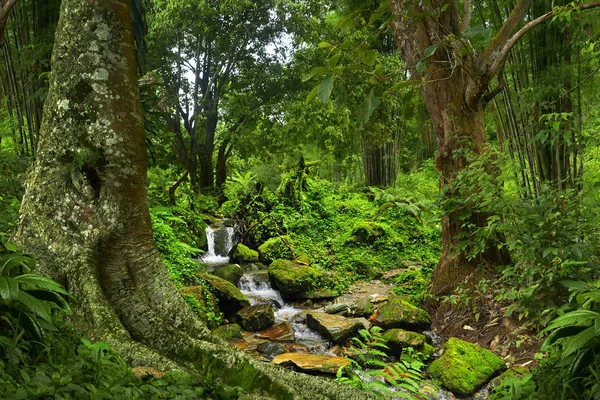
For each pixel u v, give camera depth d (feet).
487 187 20.21
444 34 23.75
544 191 19.02
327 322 23.43
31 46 24.38
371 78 12.46
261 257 35.60
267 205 41.39
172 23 51.98
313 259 34.78
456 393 17.24
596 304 10.37
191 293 23.57
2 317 8.12
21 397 6.66
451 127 24.02
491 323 21.26
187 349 12.30
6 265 8.80
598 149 20.11
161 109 25.20
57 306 9.72
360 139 58.75
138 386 8.70
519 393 10.43
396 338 20.90
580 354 9.65
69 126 14.06
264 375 11.39
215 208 48.39
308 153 73.20
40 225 13.61
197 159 60.18
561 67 26.58
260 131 57.41
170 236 26.86
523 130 29.32
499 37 22.68
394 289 30.14
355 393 11.59
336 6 52.54
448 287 24.38
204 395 9.72
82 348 9.29
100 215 13.71
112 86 14.33
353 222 41.83
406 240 38.45
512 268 20.02
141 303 13.38
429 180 55.11
